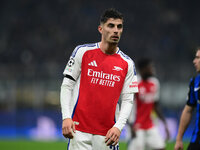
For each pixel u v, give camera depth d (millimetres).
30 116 67625
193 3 110812
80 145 13578
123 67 13859
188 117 17156
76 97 13758
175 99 73688
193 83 16906
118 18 13383
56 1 106062
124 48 98625
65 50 96625
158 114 28344
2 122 67312
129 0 108625
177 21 107562
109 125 13750
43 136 65938
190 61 94625
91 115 13617
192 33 106000
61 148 44250
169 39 102938
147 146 28203
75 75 13719
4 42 96438
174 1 111000
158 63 81250
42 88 70312
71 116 13820
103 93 13656
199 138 16203
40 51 94500
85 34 100312
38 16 102750
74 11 105312
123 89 14031
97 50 13852
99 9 106938
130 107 13852
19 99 69438
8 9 103938
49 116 66875
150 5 108438
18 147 44719
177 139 17312
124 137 60500
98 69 13688
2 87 69188
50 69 73562
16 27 99188
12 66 76500
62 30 101250
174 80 75500
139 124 27609
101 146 13688
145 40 101312
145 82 27922
